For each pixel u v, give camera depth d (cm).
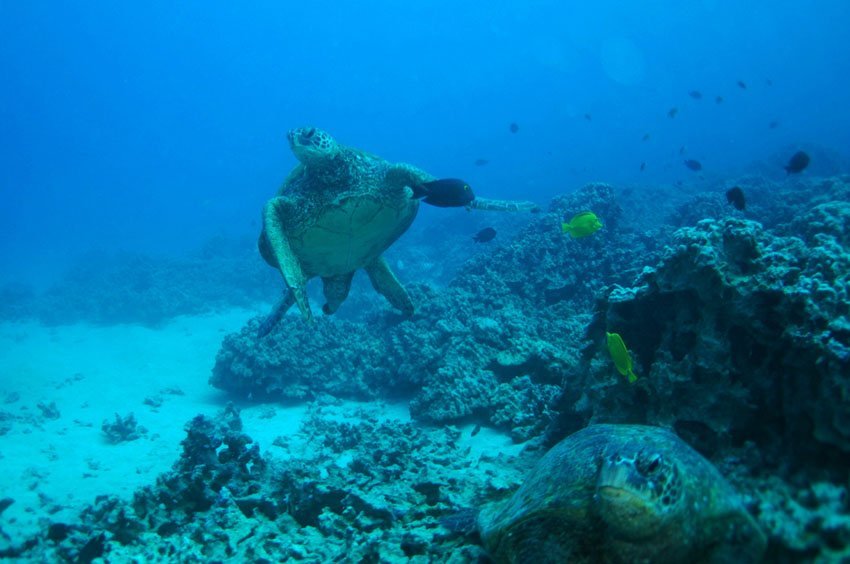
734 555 289
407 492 525
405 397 1002
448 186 655
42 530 587
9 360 1520
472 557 375
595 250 1264
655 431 359
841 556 287
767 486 356
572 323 960
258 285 2248
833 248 529
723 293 426
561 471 349
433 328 1038
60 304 2212
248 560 450
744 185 2169
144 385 1270
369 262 864
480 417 795
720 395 423
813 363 366
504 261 1276
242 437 620
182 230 5447
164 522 525
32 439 964
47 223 7125
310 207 718
